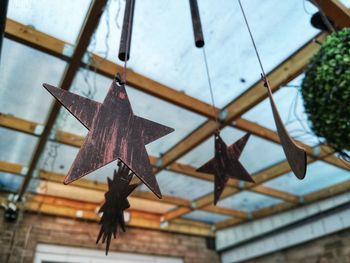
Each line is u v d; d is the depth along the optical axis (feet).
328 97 4.11
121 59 3.05
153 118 8.36
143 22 6.04
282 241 13.92
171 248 15.20
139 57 6.77
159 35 6.31
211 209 13.96
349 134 4.05
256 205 14.43
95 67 6.66
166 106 7.97
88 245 13.01
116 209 3.63
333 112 4.10
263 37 6.40
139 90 7.18
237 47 6.60
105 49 6.56
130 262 13.82
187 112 8.16
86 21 5.74
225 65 7.00
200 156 10.00
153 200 12.59
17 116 8.23
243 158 10.05
